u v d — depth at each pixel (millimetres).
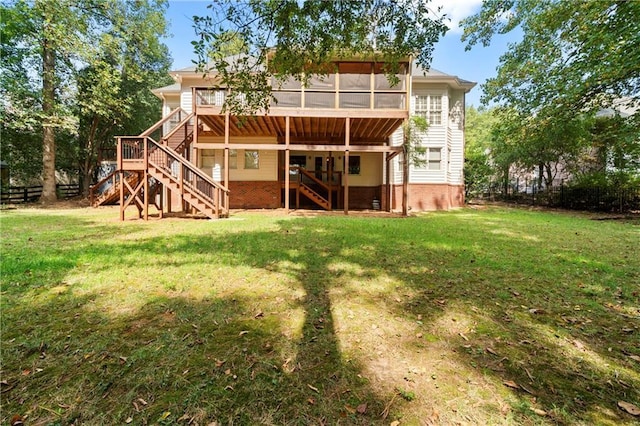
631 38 8531
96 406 1751
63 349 2311
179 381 1970
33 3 14070
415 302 3318
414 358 2277
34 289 3510
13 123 14547
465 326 2793
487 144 28109
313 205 18125
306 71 5285
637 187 14797
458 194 17344
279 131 15016
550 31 11367
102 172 22703
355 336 2584
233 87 5102
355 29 4777
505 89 13734
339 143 16594
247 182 16094
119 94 19953
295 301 3301
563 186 17781
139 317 2871
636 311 3143
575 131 14461
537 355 2346
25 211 13172
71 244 6016
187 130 13461
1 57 14336
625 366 2215
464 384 1988
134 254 5188
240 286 3730
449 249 5820
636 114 11422
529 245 6312
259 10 4266
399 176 16359
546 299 3436
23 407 1741
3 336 2492
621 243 6605
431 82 15672
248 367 2127
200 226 8695
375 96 12102
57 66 15320
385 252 5539
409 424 1649
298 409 1748
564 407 1795
